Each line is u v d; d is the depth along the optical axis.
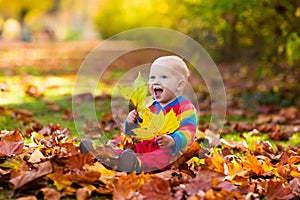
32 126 4.95
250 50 13.01
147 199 2.67
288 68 9.42
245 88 8.88
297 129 5.39
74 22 61.06
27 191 2.83
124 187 2.76
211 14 7.32
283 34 7.36
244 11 7.18
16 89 8.73
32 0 39.00
